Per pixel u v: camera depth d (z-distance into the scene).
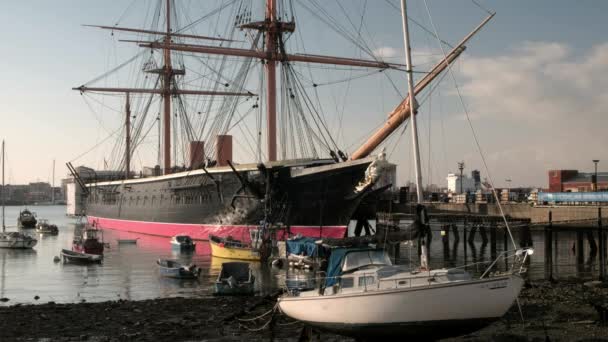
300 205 49.00
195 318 23.70
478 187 103.12
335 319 17.53
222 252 46.84
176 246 54.47
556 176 92.38
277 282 33.75
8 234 62.75
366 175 44.03
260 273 37.75
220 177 55.62
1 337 20.67
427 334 16.78
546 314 23.02
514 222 54.91
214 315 24.31
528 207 70.62
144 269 42.06
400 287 16.53
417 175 20.61
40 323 22.88
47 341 20.12
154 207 71.44
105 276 38.62
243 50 59.03
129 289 32.97
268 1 58.62
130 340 20.17
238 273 31.53
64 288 33.69
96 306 26.59
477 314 16.56
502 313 16.81
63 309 25.89
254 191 50.00
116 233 78.69
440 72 40.56
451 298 16.33
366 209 53.41
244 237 53.50
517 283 16.89
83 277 38.28
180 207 64.38
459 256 50.81
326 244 23.81
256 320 23.08
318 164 49.38
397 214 63.69
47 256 54.00
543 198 72.44
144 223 74.88
